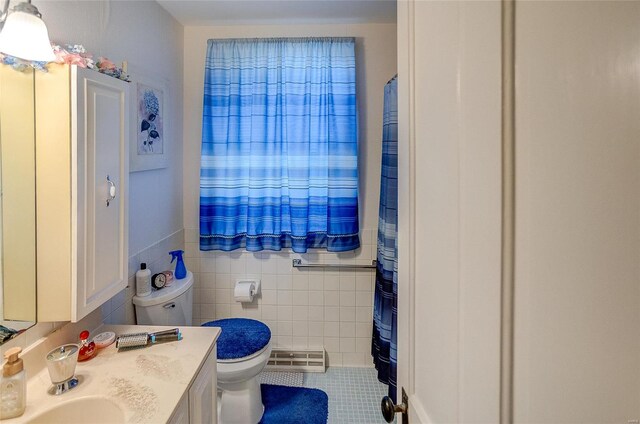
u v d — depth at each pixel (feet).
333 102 8.66
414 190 2.67
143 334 5.07
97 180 4.50
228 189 8.87
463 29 1.89
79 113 4.14
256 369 6.85
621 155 1.13
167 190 8.30
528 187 1.48
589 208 1.23
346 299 9.29
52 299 4.20
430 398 2.44
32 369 4.23
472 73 1.81
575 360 1.29
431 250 2.37
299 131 8.70
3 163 3.92
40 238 4.14
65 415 3.73
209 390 5.03
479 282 1.77
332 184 8.73
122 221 5.05
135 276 6.89
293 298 9.30
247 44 8.73
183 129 9.12
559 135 1.34
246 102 8.80
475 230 1.80
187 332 5.35
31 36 3.70
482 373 1.77
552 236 1.37
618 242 1.14
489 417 1.72
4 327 3.98
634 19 1.10
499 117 1.59
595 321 1.22
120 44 6.32
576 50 1.27
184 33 9.04
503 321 1.61
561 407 1.35
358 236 9.05
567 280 1.32
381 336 7.82
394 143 7.30
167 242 8.30
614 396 1.17
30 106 4.06
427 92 2.41
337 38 8.66
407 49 2.75
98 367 4.40
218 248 9.04
